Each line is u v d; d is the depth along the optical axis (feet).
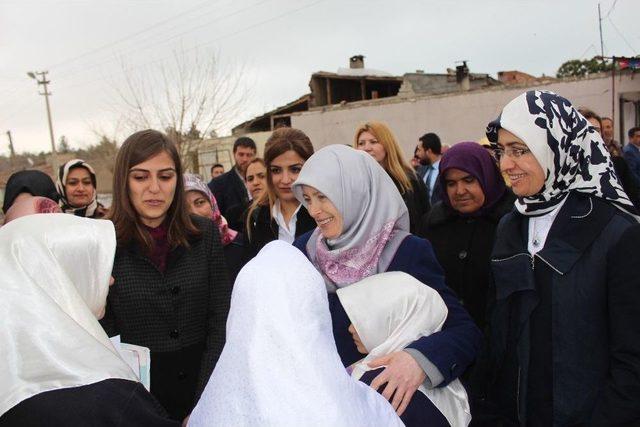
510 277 5.88
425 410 4.96
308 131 71.41
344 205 6.10
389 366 4.99
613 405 4.89
